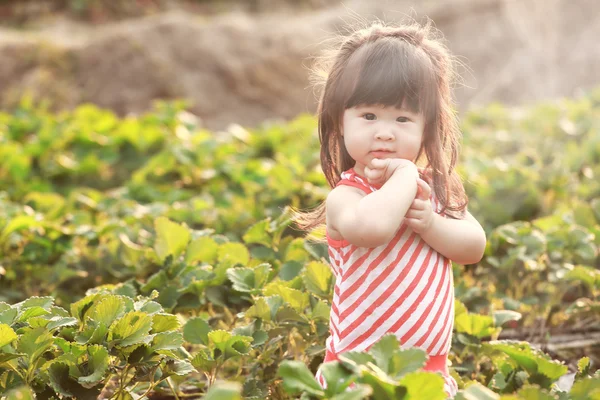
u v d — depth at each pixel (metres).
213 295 4.31
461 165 7.71
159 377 3.50
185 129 10.09
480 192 6.77
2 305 3.42
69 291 5.46
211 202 7.46
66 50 16.81
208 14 20.80
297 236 5.92
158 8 20.64
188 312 4.71
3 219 5.83
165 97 16.53
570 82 18.77
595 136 8.30
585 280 4.61
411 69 3.09
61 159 9.16
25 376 3.16
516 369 3.22
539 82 18.75
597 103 11.14
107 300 3.31
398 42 3.16
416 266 3.09
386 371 2.71
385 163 3.05
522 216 6.75
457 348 4.10
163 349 3.22
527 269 5.22
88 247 5.96
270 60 17.17
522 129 10.26
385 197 2.93
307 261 4.94
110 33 16.98
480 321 4.02
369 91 3.06
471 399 2.56
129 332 3.20
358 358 2.72
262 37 17.41
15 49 16.66
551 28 19.25
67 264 5.55
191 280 4.35
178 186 8.34
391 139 3.07
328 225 3.20
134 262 5.25
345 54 3.26
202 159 8.43
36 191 8.45
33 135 10.56
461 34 18.92
